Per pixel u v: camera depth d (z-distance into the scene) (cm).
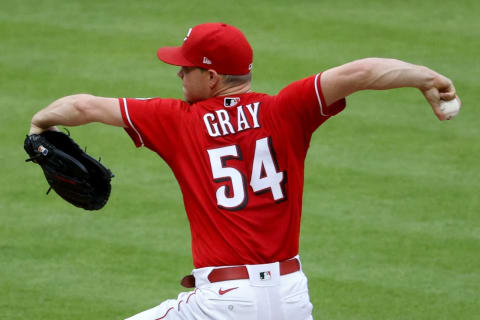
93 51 3906
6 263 2367
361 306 2164
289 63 3772
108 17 4278
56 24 4194
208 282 1417
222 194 1409
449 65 3800
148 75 3666
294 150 1425
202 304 1412
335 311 2139
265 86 3547
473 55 3900
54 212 2681
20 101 3444
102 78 3634
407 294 2225
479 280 2297
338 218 2641
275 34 4094
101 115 1429
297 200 1436
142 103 1441
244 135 1420
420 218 2644
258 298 1392
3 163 3006
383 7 4434
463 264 2381
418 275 2323
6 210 2689
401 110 3438
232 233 1402
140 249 2455
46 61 3803
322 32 4122
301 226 2591
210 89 1466
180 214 2670
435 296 2216
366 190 2825
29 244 2477
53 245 2473
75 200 1572
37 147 1479
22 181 2889
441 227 2588
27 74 3681
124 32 4100
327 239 2516
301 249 2458
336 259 2405
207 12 4344
